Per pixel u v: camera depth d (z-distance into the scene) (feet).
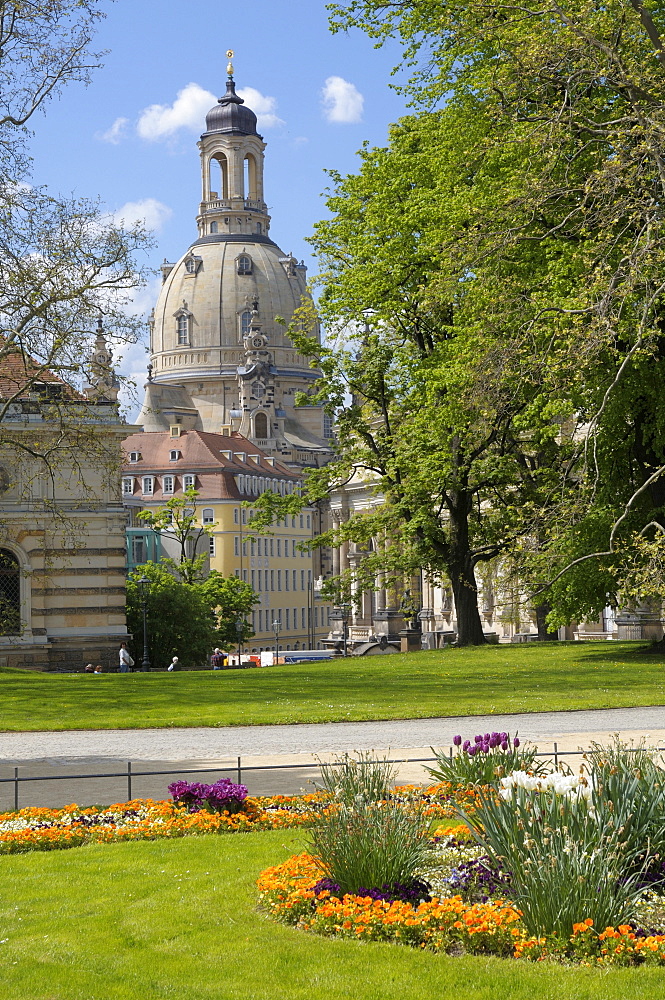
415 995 36.35
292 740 90.43
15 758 84.58
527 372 114.32
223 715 105.19
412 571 183.11
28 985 38.06
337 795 53.47
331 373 185.78
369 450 187.83
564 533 139.54
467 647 178.70
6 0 128.57
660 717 99.40
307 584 643.04
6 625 224.74
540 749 80.94
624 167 94.17
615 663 145.28
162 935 43.52
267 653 406.62
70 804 66.95
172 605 304.09
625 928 39.96
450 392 143.74
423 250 150.82
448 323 166.40
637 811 45.70
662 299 104.53
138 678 148.77
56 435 193.06
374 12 148.15
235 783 72.79
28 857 57.41
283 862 53.31
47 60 132.26
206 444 574.97
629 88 98.58
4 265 130.62
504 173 126.82
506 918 41.24
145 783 75.20
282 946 41.57
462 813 47.44
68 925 45.11
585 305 103.04
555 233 117.60
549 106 109.29
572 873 41.01
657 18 117.29
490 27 107.76
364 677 143.33
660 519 134.62
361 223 171.83
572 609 139.64
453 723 98.43
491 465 170.30
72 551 207.21
